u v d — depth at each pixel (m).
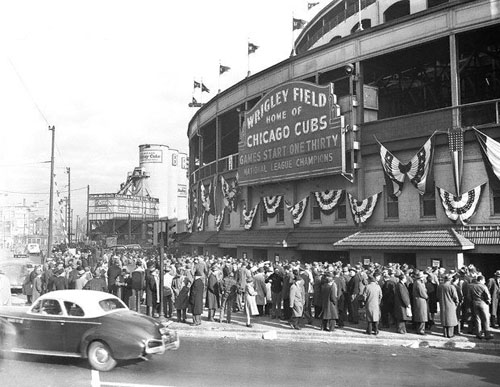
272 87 34.84
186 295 18.25
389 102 36.03
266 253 34.66
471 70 32.22
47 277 21.72
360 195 27.41
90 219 110.00
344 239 26.50
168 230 18.97
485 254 23.41
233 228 39.91
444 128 23.97
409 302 15.78
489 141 21.92
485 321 14.90
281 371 11.22
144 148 130.88
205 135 55.25
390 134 26.16
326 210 29.39
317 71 30.61
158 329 11.56
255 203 36.56
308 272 19.28
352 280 18.08
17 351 11.84
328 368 11.60
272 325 17.66
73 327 11.45
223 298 18.59
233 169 39.75
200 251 48.50
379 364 12.11
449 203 23.22
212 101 44.72
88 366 11.48
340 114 27.78
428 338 15.08
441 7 24.17
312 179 30.80
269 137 32.88
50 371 10.98
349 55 28.45
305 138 29.61
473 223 22.69
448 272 18.20
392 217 26.12
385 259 25.02
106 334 11.04
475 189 22.53
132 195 120.06
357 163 27.48
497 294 16.52
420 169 24.27
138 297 19.58
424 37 24.94
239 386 9.84
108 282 21.53
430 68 34.12
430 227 23.88
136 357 10.91
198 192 49.56
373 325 16.09
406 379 10.59
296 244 30.16
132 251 57.25
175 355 12.96
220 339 15.73
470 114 24.47
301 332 16.20
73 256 32.66
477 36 26.27
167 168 132.38
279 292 19.12
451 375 11.00
